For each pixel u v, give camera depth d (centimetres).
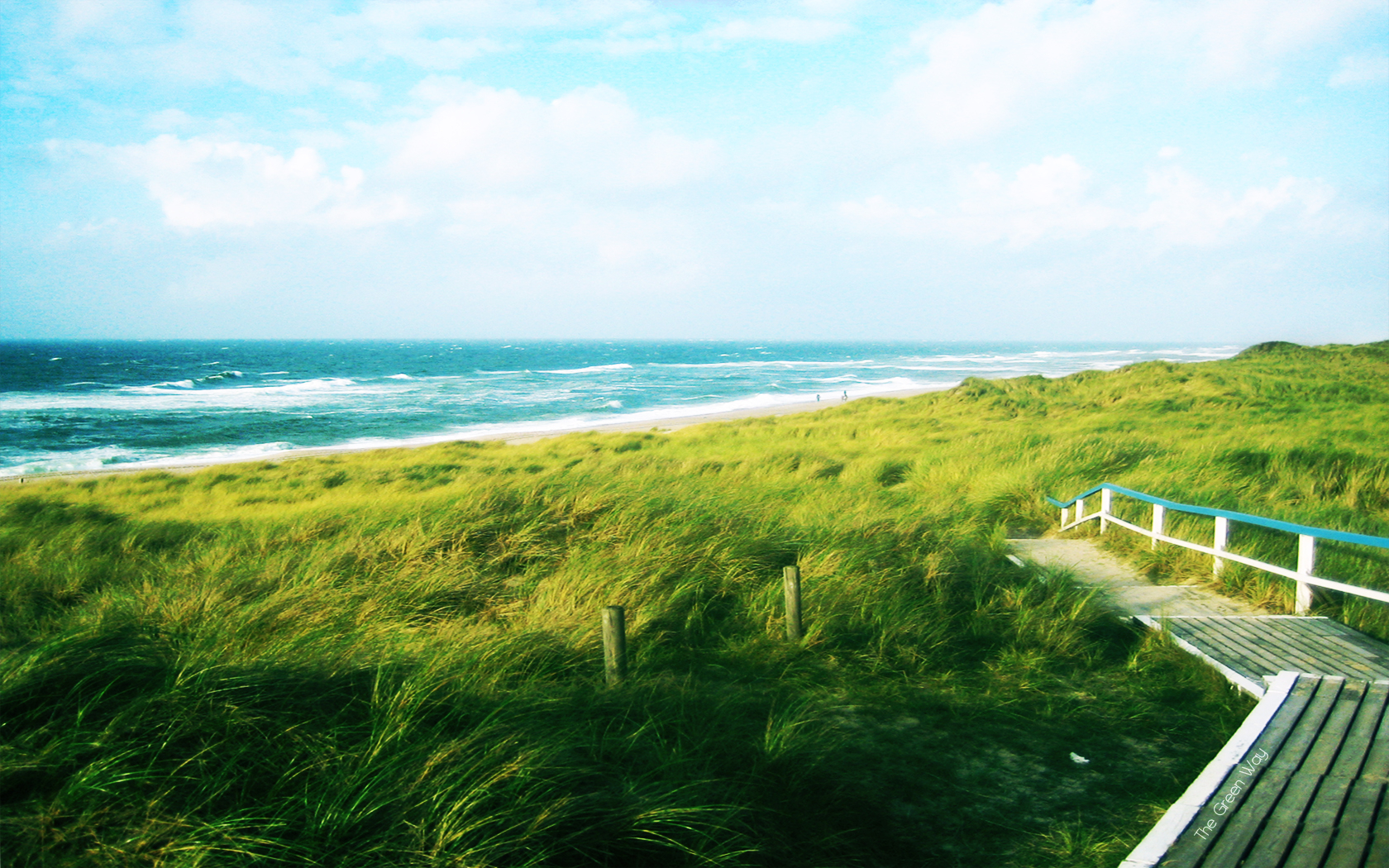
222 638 424
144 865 227
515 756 289
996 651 527
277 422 4884
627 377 9975
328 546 739
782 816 307
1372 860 262
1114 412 2895
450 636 452
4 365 11238
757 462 1661
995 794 343
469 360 15175
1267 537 782
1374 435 1680
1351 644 517
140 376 9394
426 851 242
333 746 292
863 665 490
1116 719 424
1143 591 686
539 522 786
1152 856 275
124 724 287
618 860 264
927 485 1355
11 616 561
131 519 1270
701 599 598
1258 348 5131
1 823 237
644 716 374
